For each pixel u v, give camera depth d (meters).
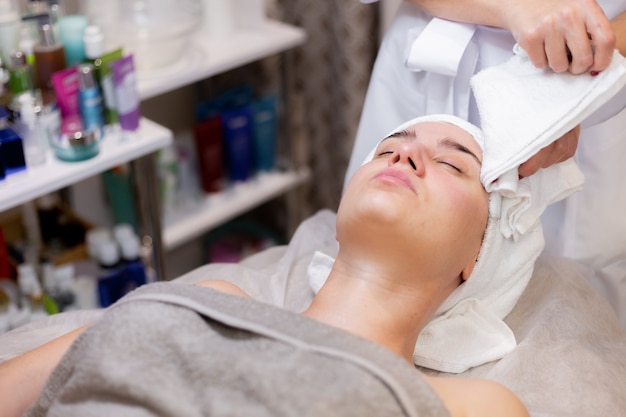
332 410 0.94
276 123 2.40
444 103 1.49
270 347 1.01
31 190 1.64
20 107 1.67
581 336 1.31
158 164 2.16
